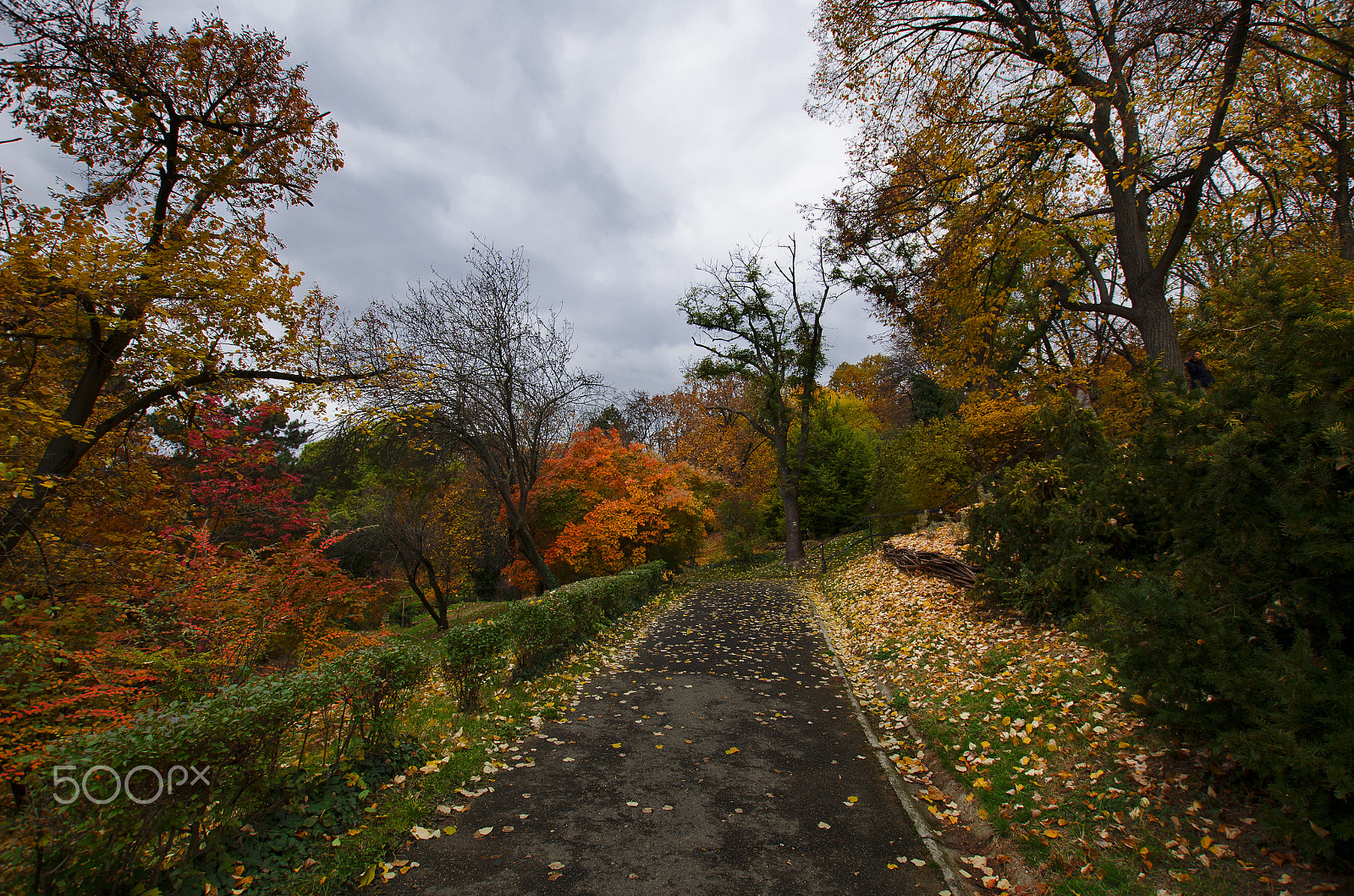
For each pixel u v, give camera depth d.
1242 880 2.72
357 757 4.01
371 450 13.82
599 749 4.95
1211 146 8.15
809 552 24.45
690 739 5.19
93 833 2.41
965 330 13.02
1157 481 3.79
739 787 4.27
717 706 6.13
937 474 15.34
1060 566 6.19
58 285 6.00
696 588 17.03
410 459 14.49
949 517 14.77
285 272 7.52
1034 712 4.72
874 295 18.92
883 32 10.32
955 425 15.55
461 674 5.50
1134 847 3.09
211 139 8.32
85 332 6.69
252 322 7.52
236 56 8.27
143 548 6.06
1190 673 3.05
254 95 8.80
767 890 3.05
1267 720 2.70
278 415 8.91
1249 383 3.33
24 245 5.62
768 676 7.33
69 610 4.84
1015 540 7.11
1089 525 6.07
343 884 2.98
